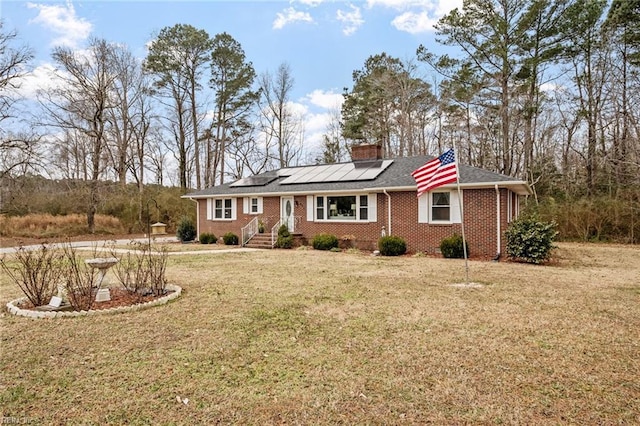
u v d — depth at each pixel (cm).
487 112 2738
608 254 1541
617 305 698
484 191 1403
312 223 1850
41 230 2509
